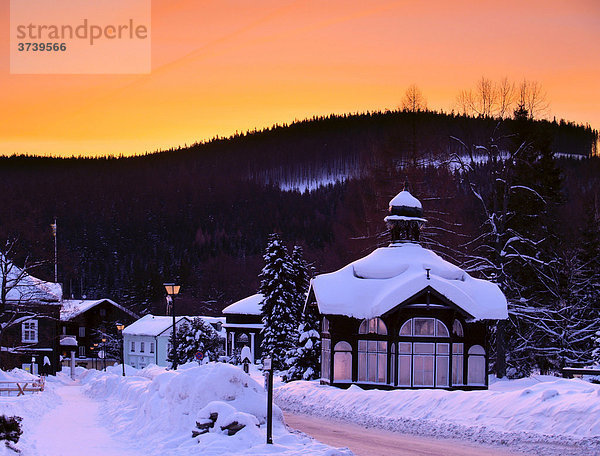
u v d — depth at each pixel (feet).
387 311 125.80
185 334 281.74
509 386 139.74
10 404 101.35
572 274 188.03
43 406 118.32
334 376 132.57
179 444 70.95
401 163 217.56
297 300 216.13
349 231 254.68
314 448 62.34
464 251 203.41
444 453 67.72
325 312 131.03
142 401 98.37
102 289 651.25
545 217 189.67
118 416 98.12
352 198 255.50
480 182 180.45
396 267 138.62
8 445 64.75
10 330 267.39
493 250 173.58
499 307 131.95
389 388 127.85
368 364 131.03
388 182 214.69
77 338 393.29
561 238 192.75
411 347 126.93
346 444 74.18
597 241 203.82
